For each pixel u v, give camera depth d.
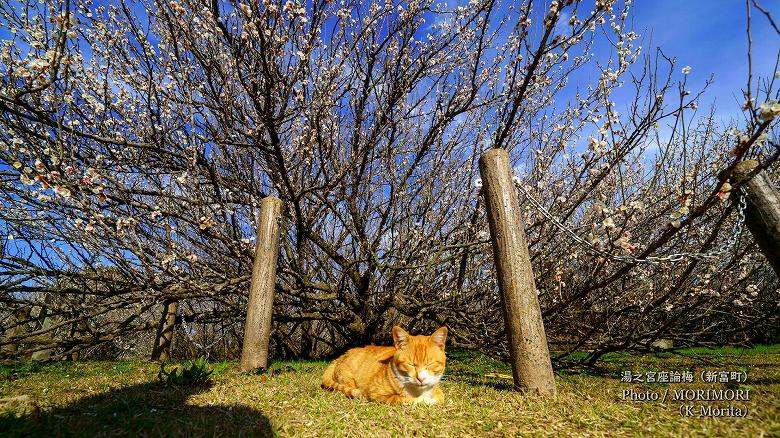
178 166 1.73
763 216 0.83
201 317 2.17
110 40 1.58
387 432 0.69
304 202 2.08
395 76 1.91
